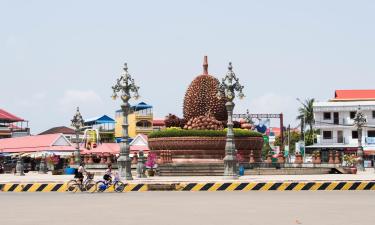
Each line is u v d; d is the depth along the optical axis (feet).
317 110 316.81
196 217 62.54
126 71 135.33
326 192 103.14
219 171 166.20
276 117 340.39
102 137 411.75
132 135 397.19
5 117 380.17
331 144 314.14
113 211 69.97
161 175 164.86
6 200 89.81
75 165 198.18
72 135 412.16
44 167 204.54
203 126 190.80
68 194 104.88
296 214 64.80
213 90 204.64
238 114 338.54
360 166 211.61
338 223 56.08
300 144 325.21
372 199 86.02
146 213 67.31
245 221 58.39
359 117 216.95
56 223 57.57
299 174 165.68
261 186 111.34
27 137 265.54
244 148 192.85
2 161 264.72
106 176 112.16
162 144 186.91
